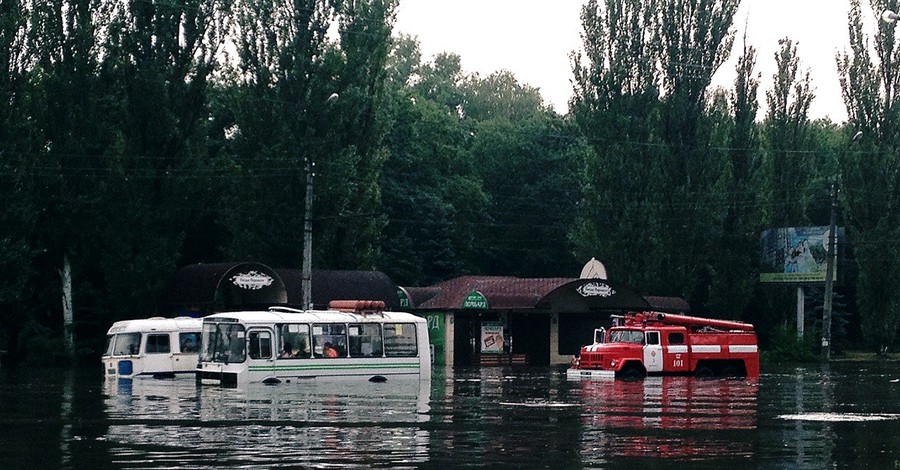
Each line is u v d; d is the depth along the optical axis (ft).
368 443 74.69
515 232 356.18
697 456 69.05
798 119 290.15
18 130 210.79
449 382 153.58
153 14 224.33
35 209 213.05
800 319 274.16
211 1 228.02
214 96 267.80
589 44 275.59
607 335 167.32
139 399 115.44
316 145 228.22
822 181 359.46
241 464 64.34
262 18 229.45
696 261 275.59
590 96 275.80
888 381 166.40
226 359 139.44
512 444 74.69
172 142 225.56
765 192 287.07
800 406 110.83
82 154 218.59
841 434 82.79
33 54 213.25
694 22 276.62
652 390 135.54
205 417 92.94
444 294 230.48
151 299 219.00
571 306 237.04
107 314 229.25
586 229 278.05
